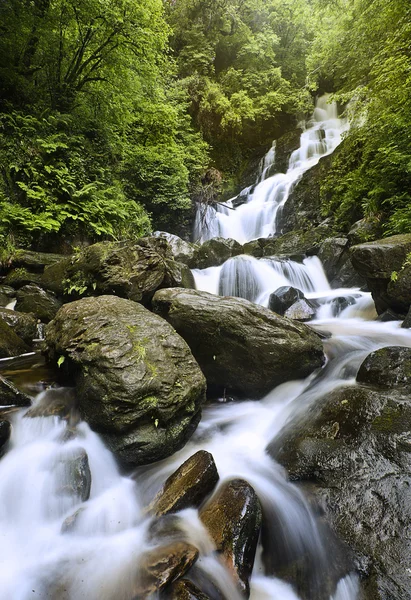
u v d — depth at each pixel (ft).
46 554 8.20
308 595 7.72
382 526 7.99
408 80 26.89
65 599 7.09
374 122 31.81
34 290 22.26
